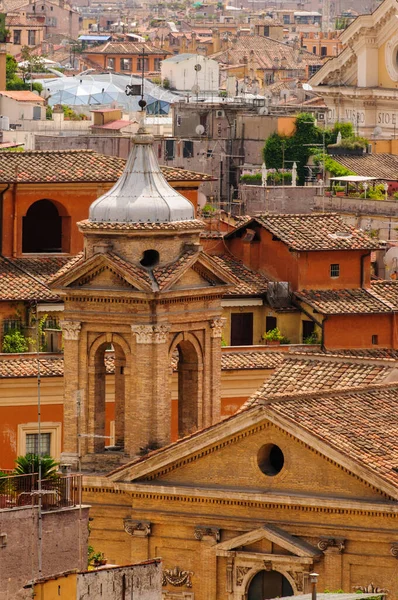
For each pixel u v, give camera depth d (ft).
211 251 643.86
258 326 629.10
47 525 387.55
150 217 499.10
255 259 639.76
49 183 642.22
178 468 455.22
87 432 501.56
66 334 501.97
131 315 495.41
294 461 440.45
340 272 634.43
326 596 407.03
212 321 506.07
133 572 373.20
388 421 451.53
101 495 463.83
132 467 458.91
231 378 575.79
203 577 450.30
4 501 390.83
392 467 435.53
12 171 641.81
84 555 393.70
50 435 569.23
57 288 501.15
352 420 447.01
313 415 445.37
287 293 628.69
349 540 435.53
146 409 494.59
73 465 497.46
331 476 437.17
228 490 446.60
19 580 383.45
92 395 501.56
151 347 494.59
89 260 497.87
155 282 494.59
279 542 440.45
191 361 506.48
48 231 650.02
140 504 457.27
